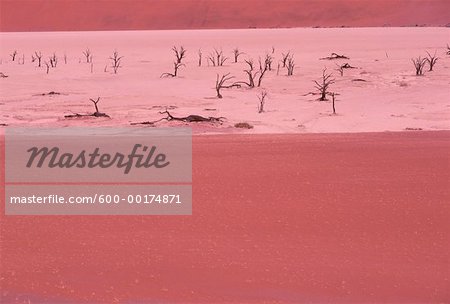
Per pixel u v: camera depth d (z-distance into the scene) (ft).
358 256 28.37
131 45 245.04
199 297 24.76
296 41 248.52
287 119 89.40
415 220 33.35
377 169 45.42
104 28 421.59
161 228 32.42
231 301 24.41
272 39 261.24
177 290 25.35
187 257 28.53
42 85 131.54
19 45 250.98
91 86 130.11
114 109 98.89
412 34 281.95
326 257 28.43
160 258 28.48
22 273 27.02
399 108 99.09
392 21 400.47
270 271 26.96
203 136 65.21
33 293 25.25
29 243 30.48
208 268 27.35
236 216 34.24
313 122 87.35
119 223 33.30
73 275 26.81
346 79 134.72
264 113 94.58
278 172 44.68
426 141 59.11
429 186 40.16
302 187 40.22
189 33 331.57
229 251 29.19
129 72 154.30
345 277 26.35
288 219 33.63
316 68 156.04
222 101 107.45
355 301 24.32
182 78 142.10
